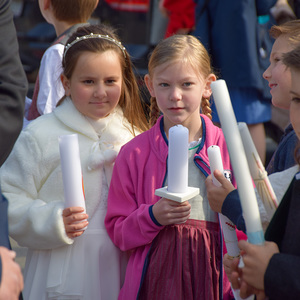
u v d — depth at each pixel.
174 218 6.88
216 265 7.23
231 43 13.73
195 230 7.18
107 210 7.80
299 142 6.14
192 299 7.12
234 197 5.92
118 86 8.06
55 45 10.37
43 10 11.08
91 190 7.93
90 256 7.81
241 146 4.95
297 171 6.12
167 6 17.30
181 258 7.12
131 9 22.69
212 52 14.16
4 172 7.95
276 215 5.34
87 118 8.20
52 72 10.16
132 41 22.38
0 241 5.56
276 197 6.05
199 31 14.05
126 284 7.45
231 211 5.88
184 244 7.15
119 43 8.29
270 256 4.94
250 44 13.59
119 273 7.94
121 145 8.22
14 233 7.80
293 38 7.25
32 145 7.94
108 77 7.91
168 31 17.48
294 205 5.15
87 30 8.16
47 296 7.80
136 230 7.26
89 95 7.91
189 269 7.14
